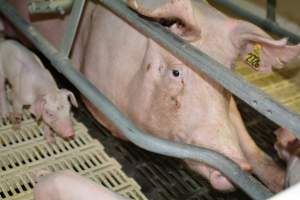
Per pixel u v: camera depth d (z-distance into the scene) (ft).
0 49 8.09
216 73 5.84
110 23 7.16
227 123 6.66
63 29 7.93
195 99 6.68
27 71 7.89
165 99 6.78
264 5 9.71
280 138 6.95
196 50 6.01
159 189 7.55
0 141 7.88
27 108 8.29
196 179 7.66
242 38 6.63
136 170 7.73
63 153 7.77
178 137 6.77
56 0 7.13
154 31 6.24
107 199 5.93
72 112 8.36
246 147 6.81
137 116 6.97
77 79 6.84
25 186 7.34
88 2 7.51
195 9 6.76
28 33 7.43
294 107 8.34
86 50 7.39
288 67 8.76
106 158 7.76
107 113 6.56
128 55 7.02
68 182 6.02
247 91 5.65
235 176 6.13
